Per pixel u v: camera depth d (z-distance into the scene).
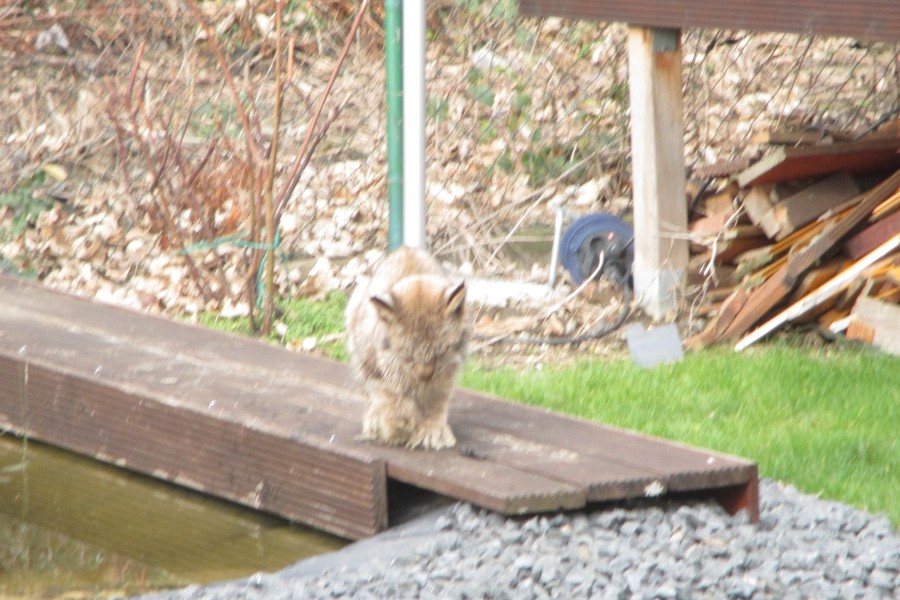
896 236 10.73
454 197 13.31
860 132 12.48
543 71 14.55
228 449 7.89
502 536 6.84
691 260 11.93
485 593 6.27
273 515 7.97
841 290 10.95
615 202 13.55
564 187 13.82
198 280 11.77
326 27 15.42
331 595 6.31
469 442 7.68
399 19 10.76
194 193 12.24
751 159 11.95
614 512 7.13
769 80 15.22
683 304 11.58
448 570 6.53
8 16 15.62
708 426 9.06
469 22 14.86
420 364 7.06
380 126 14.28
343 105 12.76
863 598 6.43
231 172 11.93
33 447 9.09
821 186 11.66
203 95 14.73
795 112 14.30
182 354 9.23
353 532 7.36
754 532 7.12
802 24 10.40
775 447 8.63
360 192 13.80
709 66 14.82
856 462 8.45
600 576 6.43
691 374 10.10
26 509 8.20
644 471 7.21
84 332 9.70
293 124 14.36
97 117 14.41
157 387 8.43
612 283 11.89
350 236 13.20
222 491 7.96
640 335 10.80
